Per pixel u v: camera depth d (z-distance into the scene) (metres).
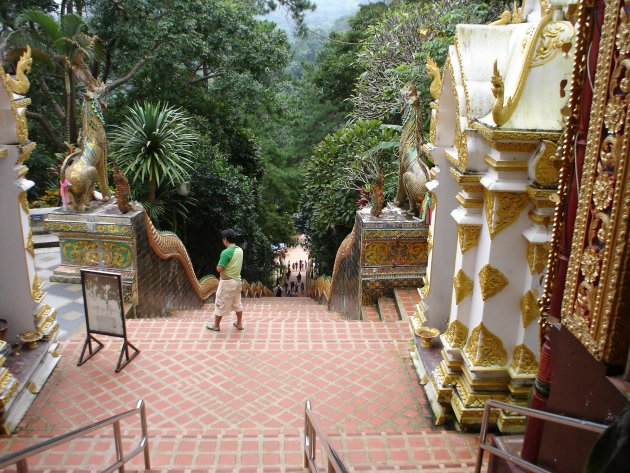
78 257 8.96
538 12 4.67
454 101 5.47
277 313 10.61
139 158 12.10
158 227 13.59
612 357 2.44
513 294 4.60
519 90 4.12
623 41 2.31
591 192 2.57
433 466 4.57
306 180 15.92
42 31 14.46
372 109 13.78
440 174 5.84
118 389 5.88
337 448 4.80
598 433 2.53
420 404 5.65
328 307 12.16
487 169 4.57
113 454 4.70
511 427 4.69
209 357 6.62
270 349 6.85
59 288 8.85
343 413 5.49
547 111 4.16
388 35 12.55
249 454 4.77
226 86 18.39
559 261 3.04
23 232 5.62
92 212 8.83
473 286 4.93
